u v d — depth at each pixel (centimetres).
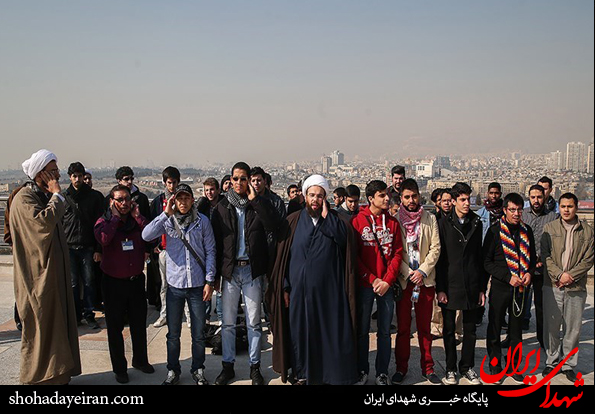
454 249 422
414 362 473
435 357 486
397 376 429
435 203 508
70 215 550
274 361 410
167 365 419
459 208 430
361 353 421
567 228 439
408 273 418
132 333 431
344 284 404
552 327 443
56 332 379
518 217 425
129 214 425
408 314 428
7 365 450
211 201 541
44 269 374
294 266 403
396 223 422
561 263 436
